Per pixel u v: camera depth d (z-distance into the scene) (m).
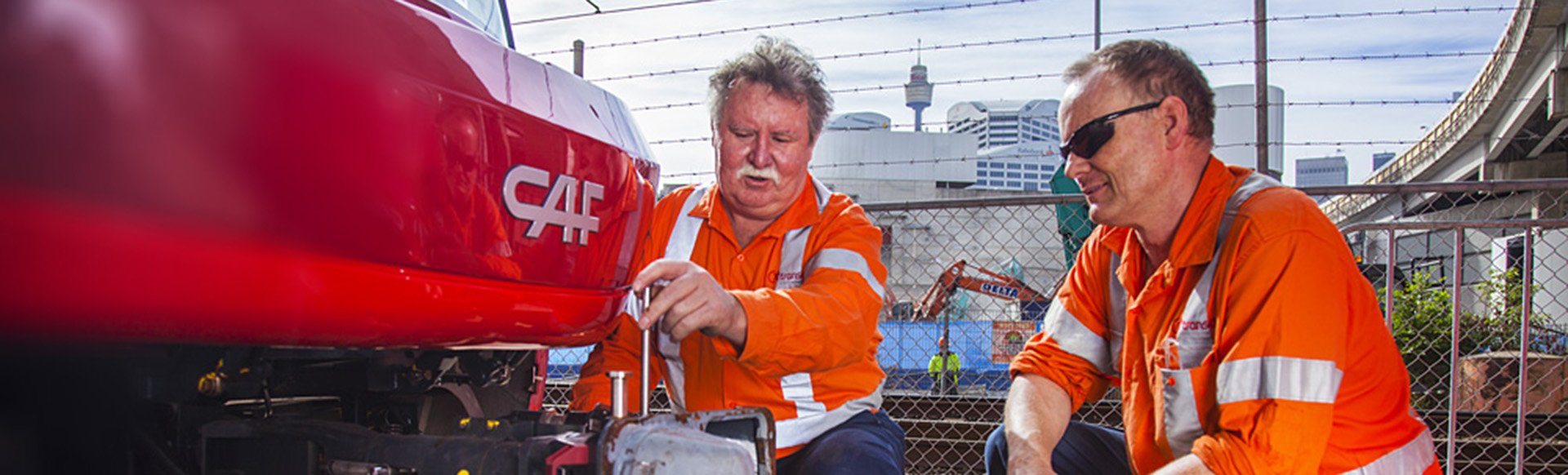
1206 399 1.91
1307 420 1.72
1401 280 7.03
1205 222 1.93
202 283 0.92
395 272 1.06
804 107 2.08
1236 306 1.81
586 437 1.25
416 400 1.69
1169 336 1.98
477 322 1.17
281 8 0.95
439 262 1.10
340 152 0.99
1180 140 1.95
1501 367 5.68
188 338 0.97
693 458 1.35
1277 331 1.75
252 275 0.95
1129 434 2.14
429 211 1.08
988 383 5.95
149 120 0.86
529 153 1.21
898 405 5.32
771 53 2.09
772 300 1.69
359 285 1.03
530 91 1.24
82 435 1.16
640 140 1.52
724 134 2.10
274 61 0.94
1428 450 1.98
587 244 1.33
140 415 1.32
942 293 6.37
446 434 1.75
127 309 0.90
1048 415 2.26
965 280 6.71
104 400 1.17
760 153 2.06
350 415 1.75
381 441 1.32
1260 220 1.82
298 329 1.01
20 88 0.81
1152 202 1.98
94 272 0.86
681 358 2.18
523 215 1.20
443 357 1.58
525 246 1.21
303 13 0.97
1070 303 2.35
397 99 1.04
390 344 1.12
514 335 1.24
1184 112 1.93
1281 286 1.76
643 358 1.45
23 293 0.84
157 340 0.96
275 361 1.47
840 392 2.15
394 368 1.54
